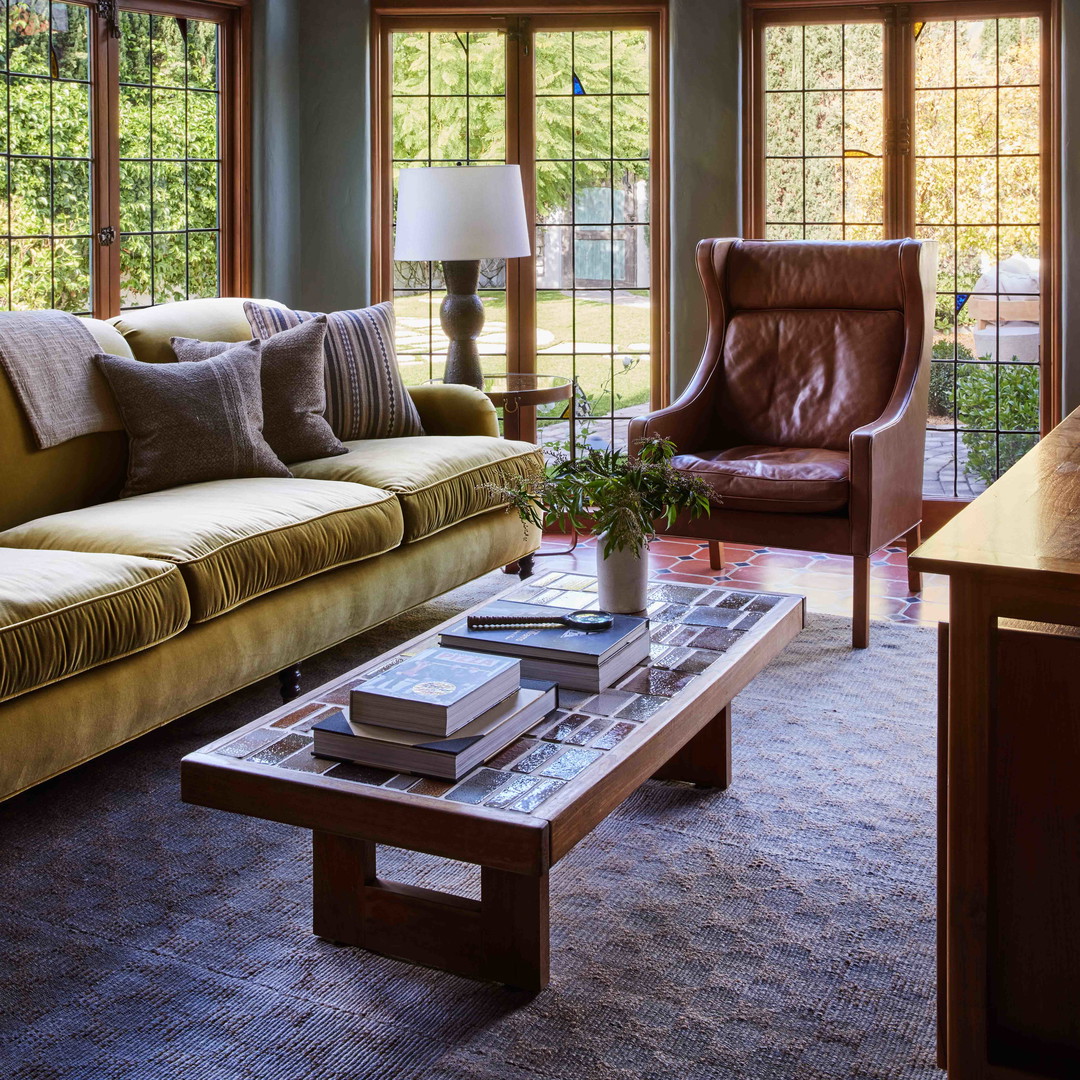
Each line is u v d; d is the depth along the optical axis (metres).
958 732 1.39
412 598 3.39
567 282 5.20
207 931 2.03
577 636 2.19
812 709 3.05
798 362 4.21
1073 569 1.28
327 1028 1.76
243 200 4.92
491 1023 1.77
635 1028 1.75
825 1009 1.80
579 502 2.43
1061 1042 1.42
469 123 5.12
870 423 3.97
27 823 2.44
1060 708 1.36
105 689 2.38
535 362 5.26
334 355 3.88
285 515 2.91
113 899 2.14
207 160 4.83
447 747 1.76
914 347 3.97
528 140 5.10
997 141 4.89
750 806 2.50
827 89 4.99
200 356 3.47
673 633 2.42
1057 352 4.84
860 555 3.51
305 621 2.96
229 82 4.85
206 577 2.62
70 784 2.64
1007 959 1.44
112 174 4.40
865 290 4.13
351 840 1.94
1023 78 4.83
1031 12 4.78
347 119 4.98
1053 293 4.84
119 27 4.36
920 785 2.60
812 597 4.11
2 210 4.07
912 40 4.89
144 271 4.61
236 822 2.46
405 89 5.11
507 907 1.83
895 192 4.98
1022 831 1.40
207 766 1.82
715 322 4.35
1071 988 1.41
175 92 4.66
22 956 1.95
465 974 1.89
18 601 2.20
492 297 5.24
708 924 2.05
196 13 4.66
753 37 4.97
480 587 4.21
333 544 3.00
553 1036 1.74
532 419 5.32
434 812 1.66
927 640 3.62
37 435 3.02
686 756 2.60
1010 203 4.91
